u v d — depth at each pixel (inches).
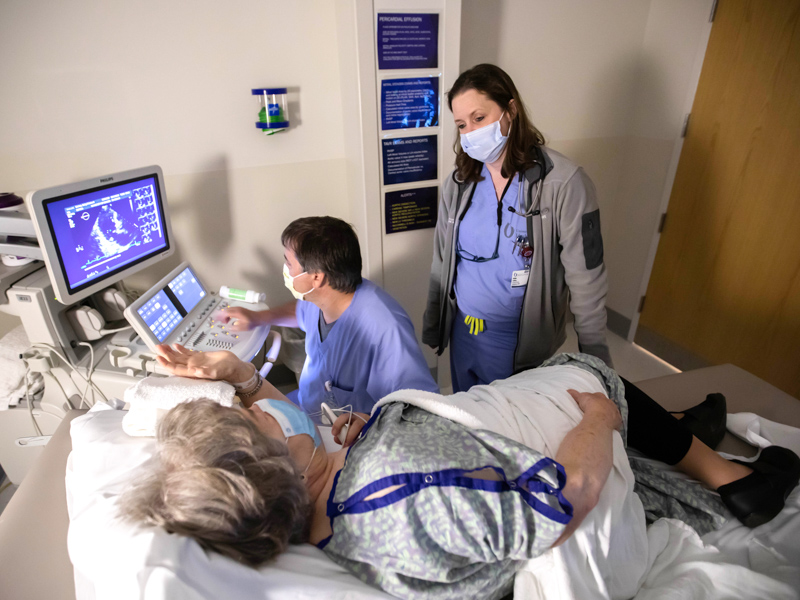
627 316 115.2
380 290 53.1
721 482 45.1
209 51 73.6
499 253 62.2
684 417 52.5
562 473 31.0
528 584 33.5
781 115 77.4
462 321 70.3
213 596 25.3
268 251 88.4
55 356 58.6
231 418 29.5
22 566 35.9
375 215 80.7
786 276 81.4
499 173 60.4
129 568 24.9
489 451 31.6
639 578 37.6
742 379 63.1
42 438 62.6
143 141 75.0
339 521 30.9
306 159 84.7
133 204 61.7
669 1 90.8
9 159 70.2
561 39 92.0
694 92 90.0
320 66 79.8
